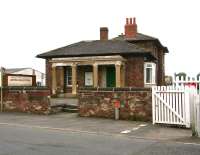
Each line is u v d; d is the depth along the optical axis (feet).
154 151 31.55
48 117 59.82
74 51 101.35
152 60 109.50
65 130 44.98
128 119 57.26
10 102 67.56
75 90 97.86
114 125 50.62
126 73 98.53
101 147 32.99
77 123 52.03
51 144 33.78
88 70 103.91
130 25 116.16
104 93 59.47
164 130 47.14
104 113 59.41
